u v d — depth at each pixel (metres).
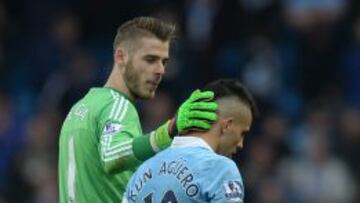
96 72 33.78
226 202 14.51
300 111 34.81
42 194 31.67
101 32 37.22
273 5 36.69
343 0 36.97
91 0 37.47
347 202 31.83
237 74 34.62
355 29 36.22
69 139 16.27
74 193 16.17
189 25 35.22
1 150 33.50
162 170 14.97
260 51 35.47
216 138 15.06
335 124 33.44
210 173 14.65
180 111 15.06
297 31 36.44
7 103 35.06
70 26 36.94
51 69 36.16
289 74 35.97
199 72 33.88
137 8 36.97
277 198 30.77
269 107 33.66
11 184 32.38
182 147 14.98
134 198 15.19
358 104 35.34
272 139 32.19
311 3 36.94
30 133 33.19
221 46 35.50
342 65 36.03
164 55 16.17
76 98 32.94
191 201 14.65
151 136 15.21
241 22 35.88
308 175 31.89
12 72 36.62
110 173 15.44
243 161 31.36
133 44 16.09
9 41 37.34
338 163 32.19
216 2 36.00
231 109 15.05
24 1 38.28
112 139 15.38
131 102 16.20
